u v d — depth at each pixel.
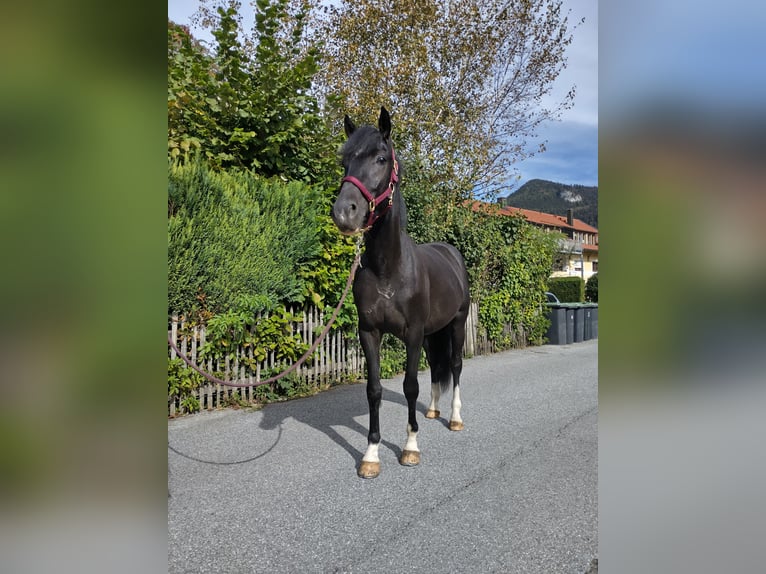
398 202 2.98
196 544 2.12
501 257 8.58
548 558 2.00
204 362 4.22
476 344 8.21
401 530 2.23
